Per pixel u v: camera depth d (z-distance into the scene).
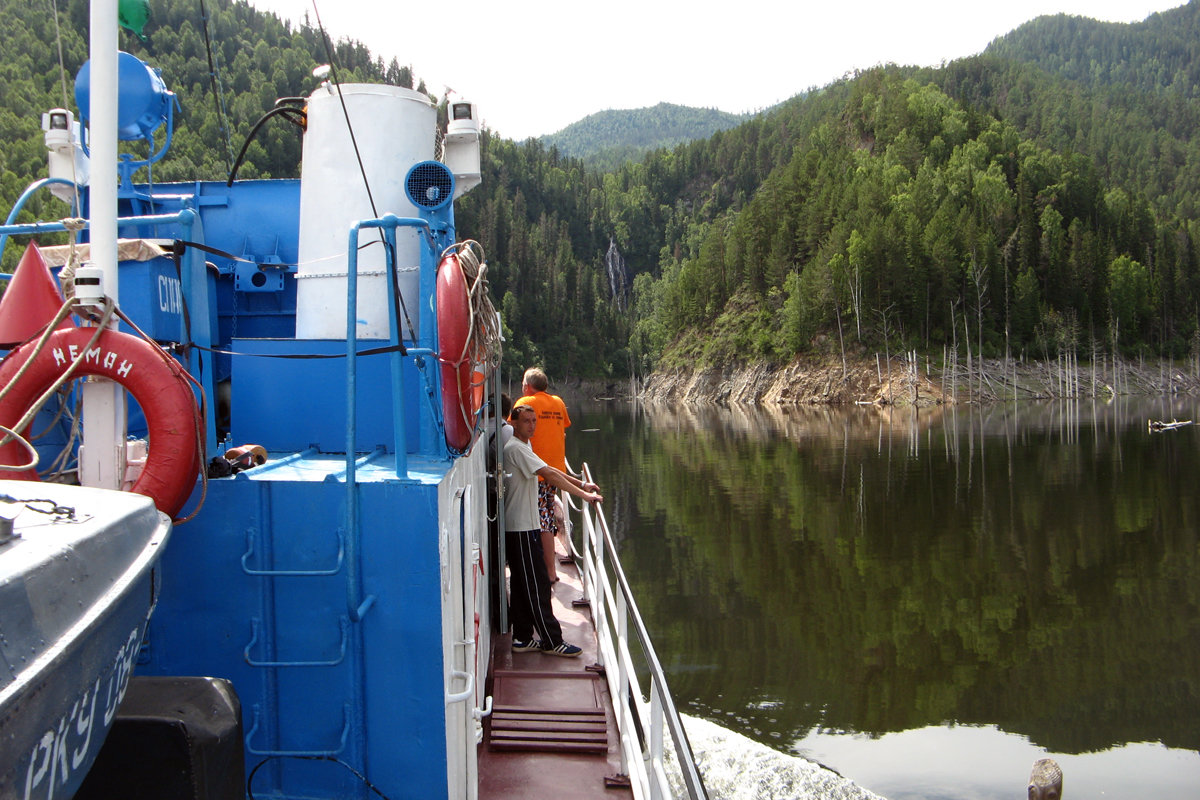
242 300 5.06
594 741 4.47
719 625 18.52
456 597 3.20
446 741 2.88
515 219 180.25
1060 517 30.42
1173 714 14.21
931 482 38.34
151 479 2.54
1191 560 24.50
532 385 6.32
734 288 133.12
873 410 92.81
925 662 16.58
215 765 2.13
